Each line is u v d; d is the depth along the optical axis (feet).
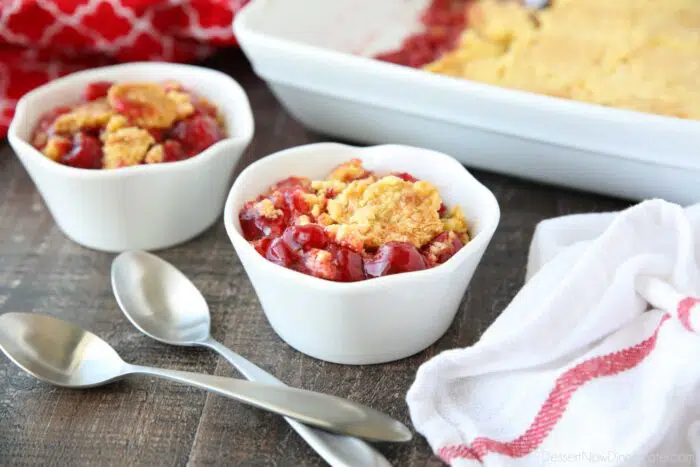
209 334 1.51
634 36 1.94
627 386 1.36
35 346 1.47
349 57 1.73
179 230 1.68
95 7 1.93
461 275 1.44
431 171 1.59
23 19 1.91
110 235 1.67
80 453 1.38
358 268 1.42
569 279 1.42
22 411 1.43
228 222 1.48
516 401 1.37
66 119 1.66
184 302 1.55
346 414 1.34
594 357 1.38
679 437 1.34
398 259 1.41
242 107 1.74
